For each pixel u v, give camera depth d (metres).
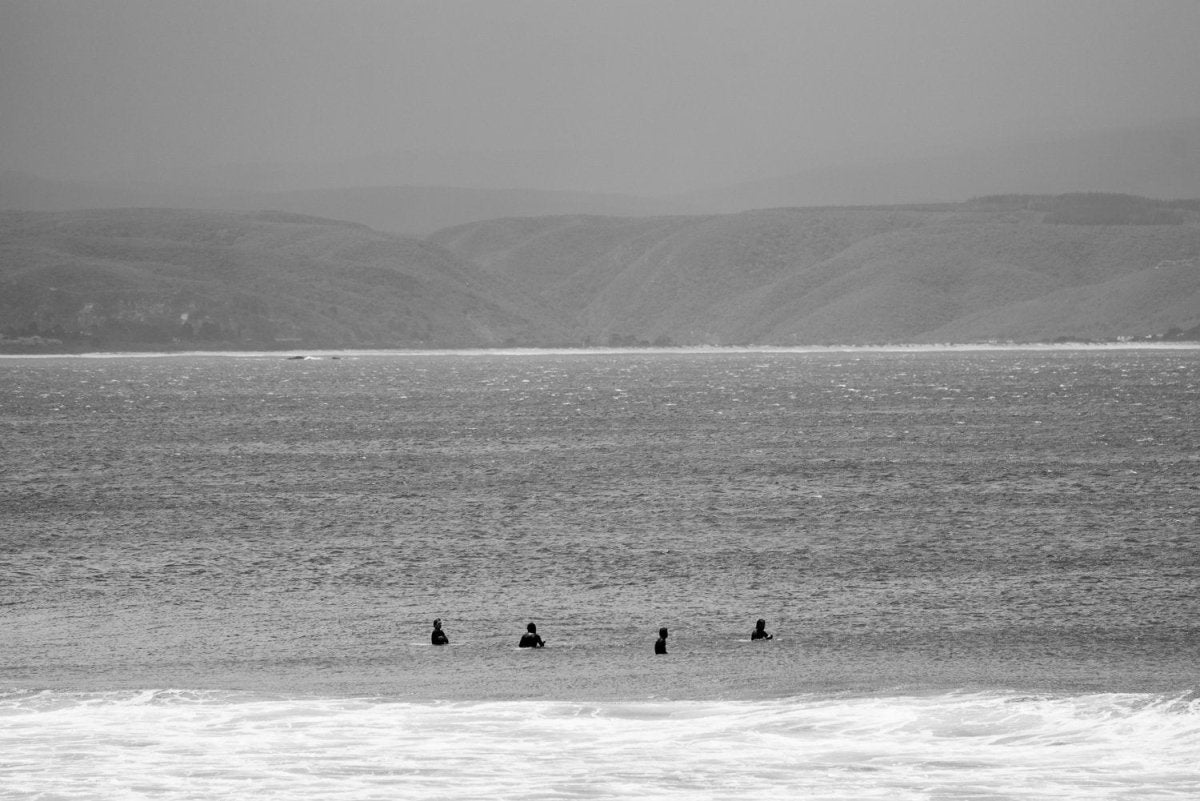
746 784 47.47
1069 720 54.81
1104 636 73.69
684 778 48.16
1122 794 46.09
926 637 74.06
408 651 72.06
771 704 58.34
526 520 122.31
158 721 56.22
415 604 85.75
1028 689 60.62
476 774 48.69
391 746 52.31
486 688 62.72
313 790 47.03
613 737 53.47
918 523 116.69
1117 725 54.00
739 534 112.62
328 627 78.88
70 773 49.00
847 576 93.50
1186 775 47.97
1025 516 119.62
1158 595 85.12
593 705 58.50
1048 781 47.50
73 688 63.25
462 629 78.25
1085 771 48.56
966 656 68.88
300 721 56.09
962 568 95.62
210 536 114.25
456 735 53.88
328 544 109.69
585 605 85.06
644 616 81.38
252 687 63.34
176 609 84.69
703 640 74.25
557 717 56.62
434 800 46.06
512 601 86.50
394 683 64.00
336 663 69.19
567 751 51.53
